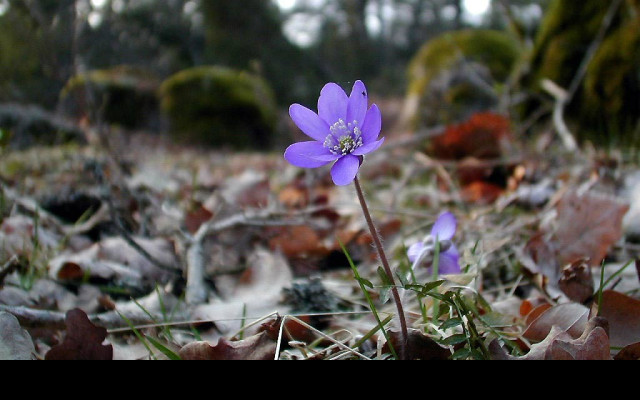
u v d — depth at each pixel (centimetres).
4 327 18
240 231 35
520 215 38
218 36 301
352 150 16
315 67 350
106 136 41
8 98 74
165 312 23
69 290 26
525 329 19
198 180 63
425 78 98
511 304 23
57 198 39
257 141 182
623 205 27
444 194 48
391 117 247
